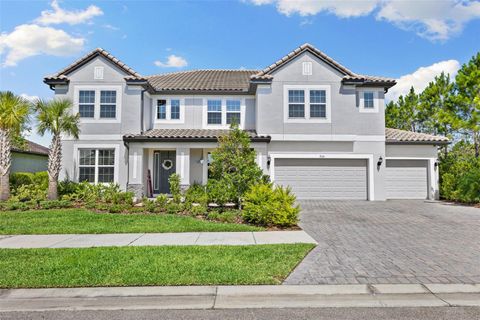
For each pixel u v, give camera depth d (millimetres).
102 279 5230
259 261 6207
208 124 18875
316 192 17719
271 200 10242
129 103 17125
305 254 6797
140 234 8875
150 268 5746
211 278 5258
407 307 4461
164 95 18906
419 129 30516
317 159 17812
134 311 4367
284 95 17484
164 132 17734
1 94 14336
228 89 18609
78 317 4191
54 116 14305
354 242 7965
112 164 16984
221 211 12047
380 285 5117
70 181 16328
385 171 17844
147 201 13445
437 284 5145
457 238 8430
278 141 17547
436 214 12648
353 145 17719
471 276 5488
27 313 4309
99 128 16984
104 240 8148
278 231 9320
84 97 17125
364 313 4285
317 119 17406
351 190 17734
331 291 4910
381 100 18000
